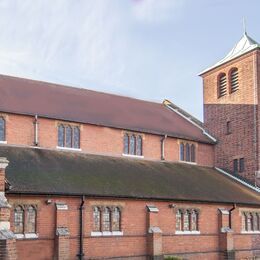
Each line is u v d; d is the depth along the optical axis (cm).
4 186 2347
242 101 4212
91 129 3566
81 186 2870
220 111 4416
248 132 4103
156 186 3278
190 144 4153
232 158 4216
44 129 3353
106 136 3625
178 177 3612
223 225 3453
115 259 2928
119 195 2939
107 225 2944
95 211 2895
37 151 3222
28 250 2591
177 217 3262
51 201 2706
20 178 2702
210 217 3434
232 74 4391
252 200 3656
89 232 2841
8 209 2252
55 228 2694
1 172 2286
